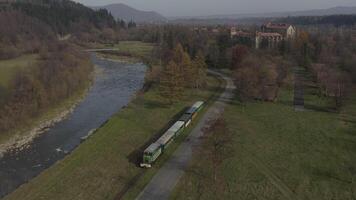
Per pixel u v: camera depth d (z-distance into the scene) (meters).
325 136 78.56
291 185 56.84
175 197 53.06
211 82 134.38
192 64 113.88
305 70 152.25
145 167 62.50
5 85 105.06
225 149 65.50
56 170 61.69
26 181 63.53
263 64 119.19
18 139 84.12
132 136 78.56
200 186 56.06
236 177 59.06
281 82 124.25
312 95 115.00
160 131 82.12
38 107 100.94
